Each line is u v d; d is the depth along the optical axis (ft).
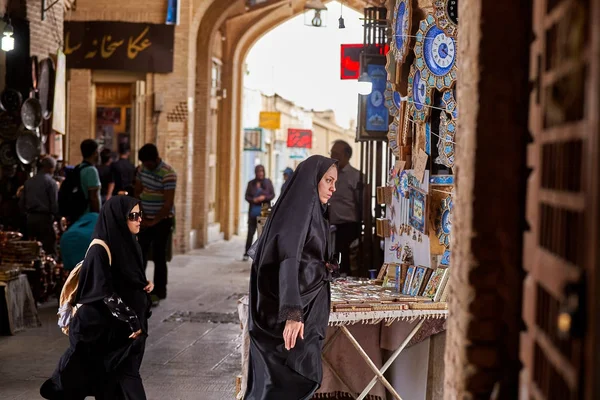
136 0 60.39
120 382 16.51
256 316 15.16
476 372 8.54
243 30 79.15
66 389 16.47
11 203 38.50
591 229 4.78
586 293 4.94
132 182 50.75
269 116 97.04
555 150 5.77
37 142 39.22
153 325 31.53
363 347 18.86
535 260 6.51
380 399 18.99
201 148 69.05
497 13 8.34
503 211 8.45
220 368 24.34
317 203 15.23
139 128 61.00
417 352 17.90
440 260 18.01
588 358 4.89
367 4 62.95
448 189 17.71
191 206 65.10
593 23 4.71
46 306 35.01
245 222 102.17
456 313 9.24
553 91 5.82
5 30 35.78
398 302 17.16
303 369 14.84
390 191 22.74
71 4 58.95
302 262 14.96
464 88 9.19
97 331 16.42
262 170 57.11
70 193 34.88
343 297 17.72
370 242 30.58
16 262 31.81
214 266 54.24
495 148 8.41
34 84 40.09
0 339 28.02
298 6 81.30
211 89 71.56
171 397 20.86
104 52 60.39
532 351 6.50
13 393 20.88
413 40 19.75
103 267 16.49
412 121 20.11
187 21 60.70
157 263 36.96
